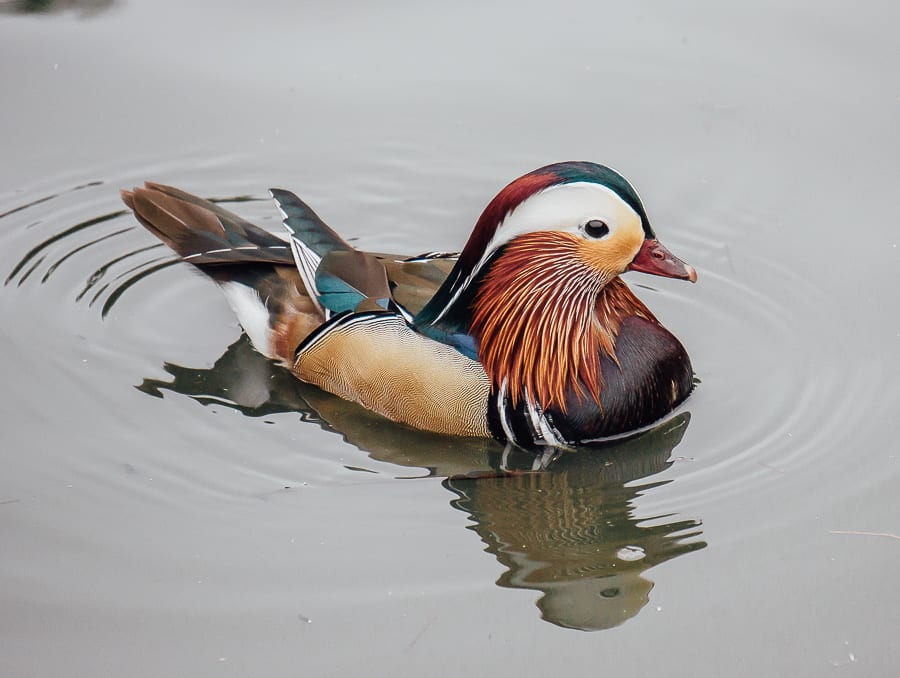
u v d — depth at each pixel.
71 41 14.16
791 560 8.32
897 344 10.48
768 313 11.01
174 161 12.95
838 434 9.53
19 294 11.31
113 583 8.15
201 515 8.76
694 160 12.62
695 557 8.40
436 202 12.60
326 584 8.15
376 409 9.95
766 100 13.22
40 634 7.74
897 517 8.64
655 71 13.70
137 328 10.97
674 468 9.32
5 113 13.33
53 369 10.33
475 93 13.62
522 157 12.83
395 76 13.84
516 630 7.80
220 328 11.05
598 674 7.48
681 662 7.57
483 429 9.59
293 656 7.59
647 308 10.79
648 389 9.60
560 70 13.82
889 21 14.17
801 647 7.66
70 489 9.00
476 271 9.54
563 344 9.46
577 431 9.58
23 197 12.51
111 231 12.27
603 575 8.25
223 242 10.71
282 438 9.66
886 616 7.86
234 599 8.02
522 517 8.84
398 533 8.62
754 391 10.09
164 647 7.66
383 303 9.80
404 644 7.69
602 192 9.08
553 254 9.32
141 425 9.73
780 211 12.01
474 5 14.91
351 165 12.98
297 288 10.45
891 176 12.24
